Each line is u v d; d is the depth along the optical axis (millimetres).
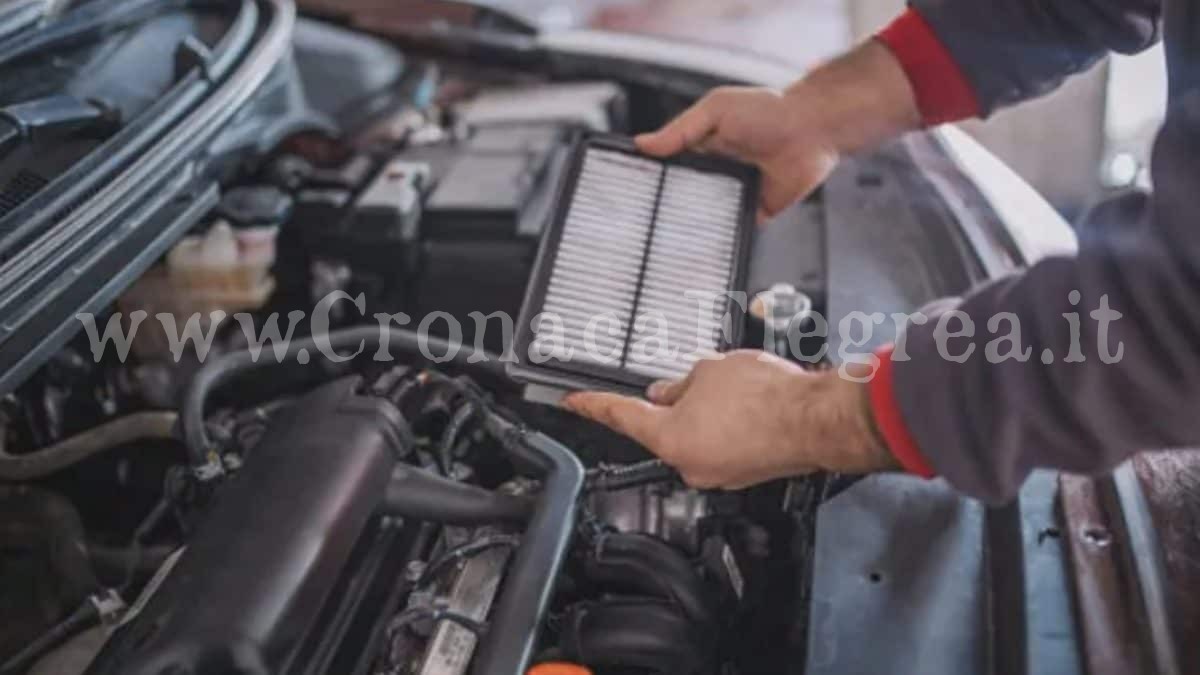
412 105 1833
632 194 1152
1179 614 890
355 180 1581
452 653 937
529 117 1821
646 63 1920
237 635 860
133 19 1362
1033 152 1654
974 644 935
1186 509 982
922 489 1079
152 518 1226
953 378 765
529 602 938
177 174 1188
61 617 1142
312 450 995
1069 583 937
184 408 1136
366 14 2064
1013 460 762
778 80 1818
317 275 1521
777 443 873
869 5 1760
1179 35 792
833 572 1003
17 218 997
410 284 1538
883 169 1547
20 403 1268
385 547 1058
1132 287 708
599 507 1141
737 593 1087
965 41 1131
